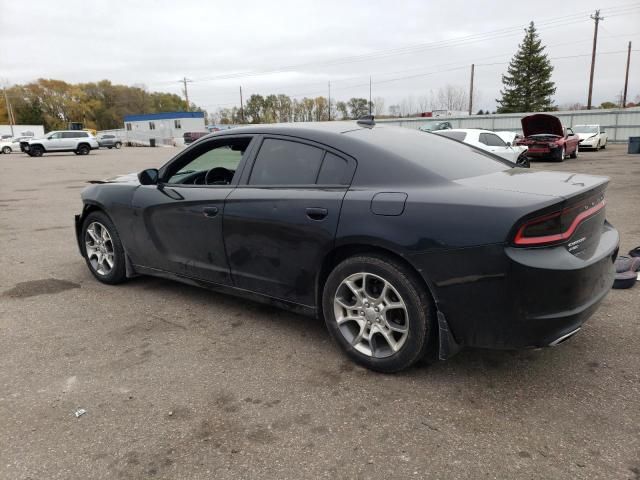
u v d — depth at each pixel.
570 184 2.69
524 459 2.12
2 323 3.69
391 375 2.85
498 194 2.49
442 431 2.33
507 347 2.50
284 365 3.00
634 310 3.68
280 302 3.33
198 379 2.84
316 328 3.54
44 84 97.38
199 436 2.33
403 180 2.76
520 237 2.34
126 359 3.10
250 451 2.22
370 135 3.17
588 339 3.23
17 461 2.17
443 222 2.50
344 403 2.58
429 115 42.59
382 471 2.07
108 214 4.33
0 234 7.06
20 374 2.92
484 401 2.57
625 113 31.69
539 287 2.34
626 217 7.31
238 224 3.34
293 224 3.04
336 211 2.85
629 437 2.25
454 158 3.16
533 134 18.72
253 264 3.35
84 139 33.72
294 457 2.17
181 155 3.91
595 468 2.06
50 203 10.40
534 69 57.12
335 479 2.03
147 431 2.37
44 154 35.53
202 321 3.69
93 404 2.60
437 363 2.97
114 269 4.44
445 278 2.51
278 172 3.25
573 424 2.35
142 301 4.12
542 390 2.66
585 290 2.47
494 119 35.09
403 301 2.69
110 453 2.21
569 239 2.44
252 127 3.52
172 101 116.62
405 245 2.59
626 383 2.70
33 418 2.48
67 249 6.05
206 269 3.68
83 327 3.60
